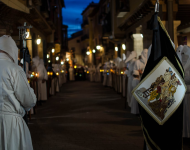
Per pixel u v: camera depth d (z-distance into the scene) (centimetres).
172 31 977
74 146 497
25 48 465
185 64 495
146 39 1253
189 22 1369
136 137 552
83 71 3128
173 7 985
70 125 677
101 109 926
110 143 511
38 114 853
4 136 274
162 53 346
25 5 1048
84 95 1418
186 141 518
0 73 280
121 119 741
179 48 512
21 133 287
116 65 1527
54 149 482
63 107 1001
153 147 348
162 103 343
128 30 1689
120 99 1195
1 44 296
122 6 1652
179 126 347
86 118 767
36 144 515
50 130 627
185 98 511
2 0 742
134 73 787
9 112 282
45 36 2036
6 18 819
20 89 286
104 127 647
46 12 1568
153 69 344
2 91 279
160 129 344
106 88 1839
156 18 344
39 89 1056
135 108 778
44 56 1983
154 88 344
